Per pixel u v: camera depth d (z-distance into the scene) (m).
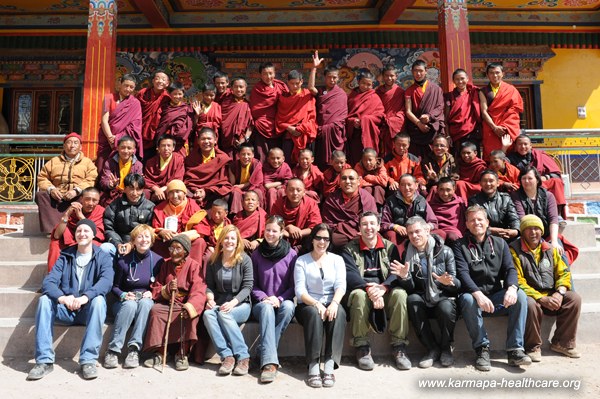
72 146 6.84
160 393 4.33
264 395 4.33
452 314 5.04
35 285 6.02
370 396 4.32
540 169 7.25
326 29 12.10
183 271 5.23
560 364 5.00
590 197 8.81
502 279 5.36
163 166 6.86
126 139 6.79
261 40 12.04
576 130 9.12
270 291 5.32
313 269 5.18
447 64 8.69
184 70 12.23
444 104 7.96
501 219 6.30
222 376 4.76
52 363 4.81
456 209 6.41
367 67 12.33
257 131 7.66
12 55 12.18
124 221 6.04
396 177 7.17
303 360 5.20
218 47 12.05
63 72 12.28
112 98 7.51
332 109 7.67
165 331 4.99
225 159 7.03
